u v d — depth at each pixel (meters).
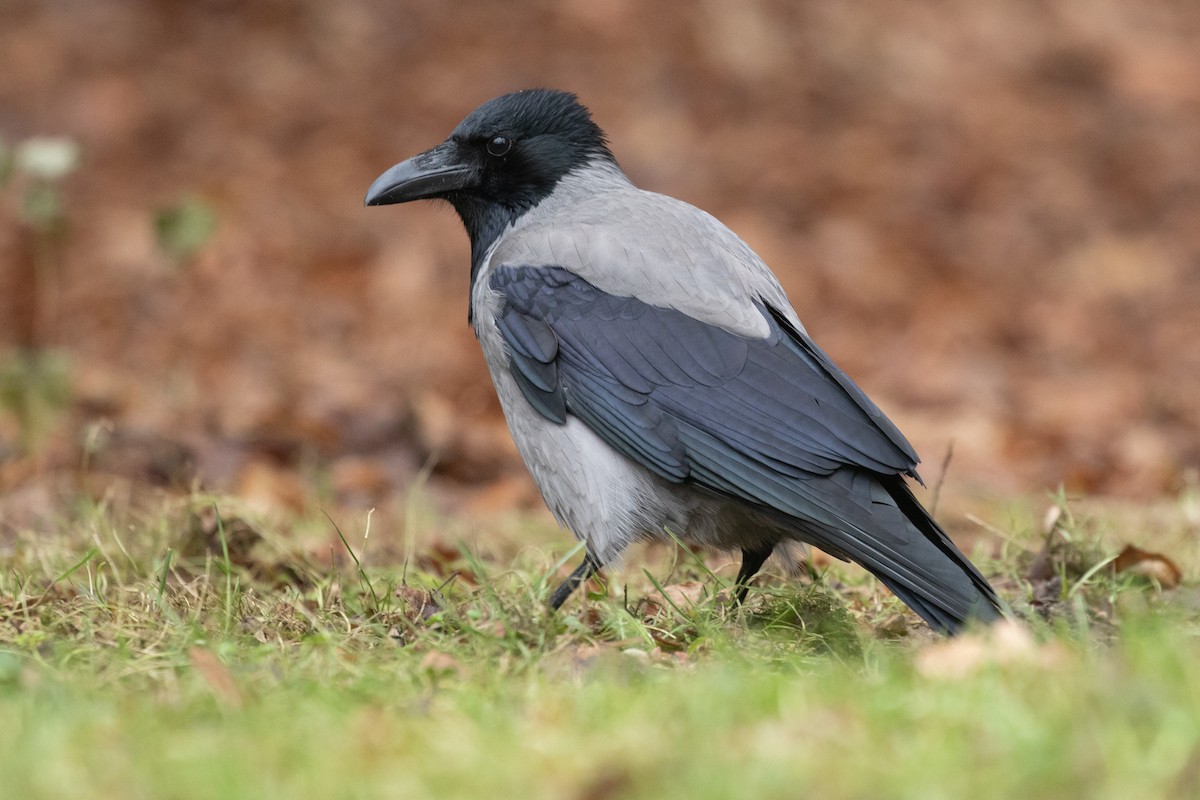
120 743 5.63
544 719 5.89
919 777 5.07
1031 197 25.09
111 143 24.84
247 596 8.27
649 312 8.59
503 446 15.71
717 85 27.81
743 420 8.19
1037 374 19.44
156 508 10.80
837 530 7.81
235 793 5.14
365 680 6.66
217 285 21.06
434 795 5.14
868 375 19.34
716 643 7.24
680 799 5.00
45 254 19.33
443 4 29.20
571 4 29.45
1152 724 5.43
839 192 24.97
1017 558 9.67
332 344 19.84
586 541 8.71
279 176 24.39
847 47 29.25
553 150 9.55
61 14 27.89
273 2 28.72
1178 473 14.66
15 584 8.56
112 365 18.77
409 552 9.96
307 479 13.41
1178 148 26.78
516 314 8.87
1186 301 21.92
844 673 6.59
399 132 25.78
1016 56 29.64
